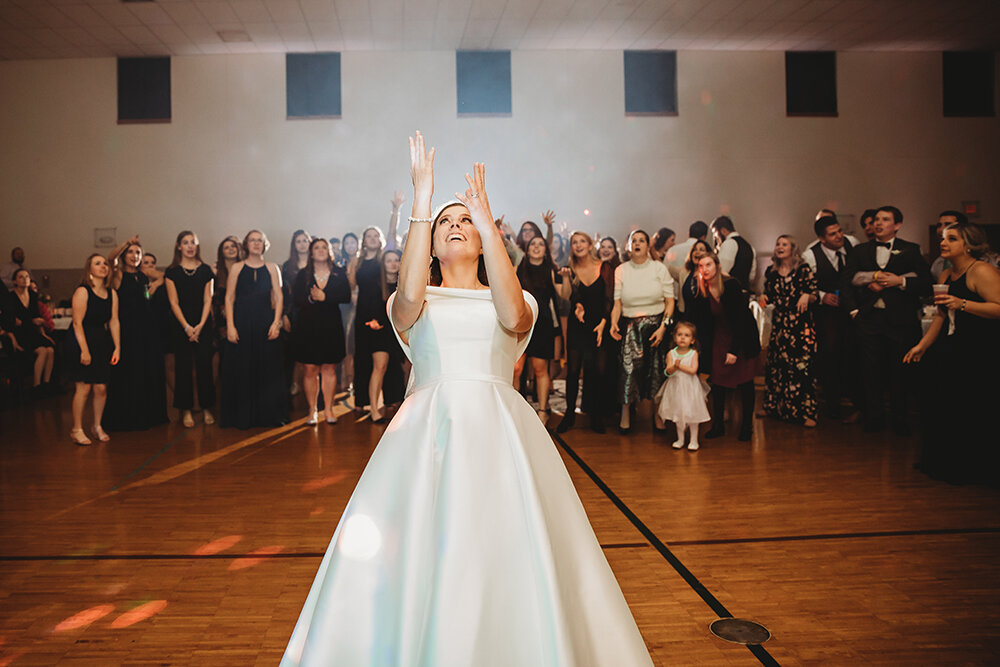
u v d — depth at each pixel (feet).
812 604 7.72
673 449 15.66
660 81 34.68
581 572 4.72
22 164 33.35
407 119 33.99
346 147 33.94
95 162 33.45
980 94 35.58
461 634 4.19
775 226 35.01
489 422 4.85
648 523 10.57
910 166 35.40
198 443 16.84
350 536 4.55
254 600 7.97
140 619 7.49
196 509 11.51
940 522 10.43
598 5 29.14
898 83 35.22
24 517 11.16
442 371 5.08
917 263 16.38
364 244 19.36
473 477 4.62
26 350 24.12
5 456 15.61
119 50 32.58
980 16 31.04
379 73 33.91
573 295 17.56
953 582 8.25
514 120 34.24
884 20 31.27
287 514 11.18
